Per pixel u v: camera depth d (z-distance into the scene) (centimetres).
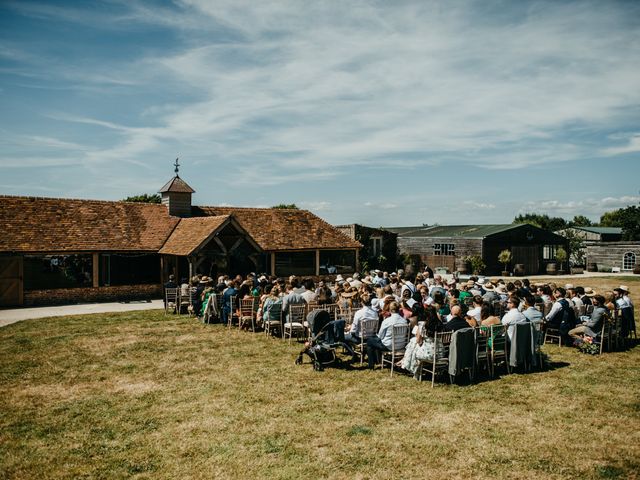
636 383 960
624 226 6106
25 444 691
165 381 988
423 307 1143
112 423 768
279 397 886
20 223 2281
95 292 2338
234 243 2484
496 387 938
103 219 2562
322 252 3403
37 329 1559
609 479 586
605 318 1216
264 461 638
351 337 1141
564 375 1018
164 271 2528
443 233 4788
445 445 680
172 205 2838
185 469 618
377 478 593
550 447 673
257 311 1518
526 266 4450
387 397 882
